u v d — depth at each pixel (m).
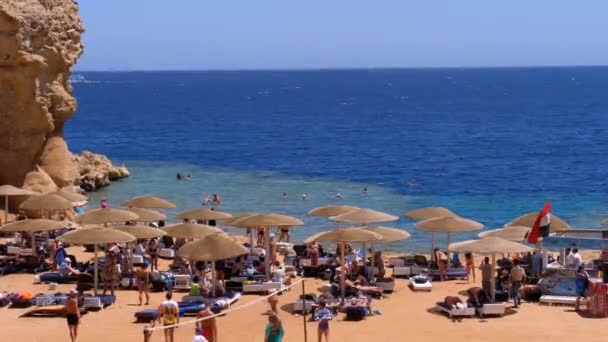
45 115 50.59
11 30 48.28
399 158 87.50
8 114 49.69
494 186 67.38
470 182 69.69
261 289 31.75
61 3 53.84
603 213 55.12
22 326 27.19
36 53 50.28
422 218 37.41
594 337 25.83
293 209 56.19
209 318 24.12
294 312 29.06
